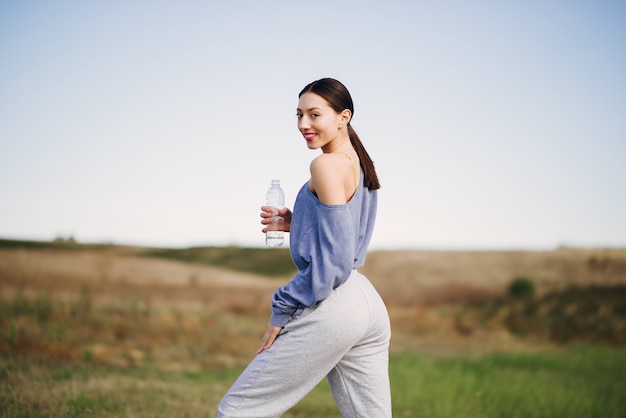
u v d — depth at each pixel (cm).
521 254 3189
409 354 1123
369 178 280
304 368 264
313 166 263
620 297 2258
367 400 274
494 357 1148
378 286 2819
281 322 268
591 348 1525
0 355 726
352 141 288
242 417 267
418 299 2567
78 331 980
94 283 1808
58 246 2431
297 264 274
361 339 271
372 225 288
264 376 266
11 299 1151
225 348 1086
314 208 266
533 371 1006
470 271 3017
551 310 2214
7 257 2050
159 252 2962
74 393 511
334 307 261
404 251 3525
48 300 1150
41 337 856
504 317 2184
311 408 581
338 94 280
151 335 1079
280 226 314
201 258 3069
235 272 2756
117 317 1182
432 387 717
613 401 680
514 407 636
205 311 1475
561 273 2830
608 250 2964
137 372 729
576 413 618
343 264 257
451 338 1767
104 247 2600
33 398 483
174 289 2003
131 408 494
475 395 662
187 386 638
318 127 278
